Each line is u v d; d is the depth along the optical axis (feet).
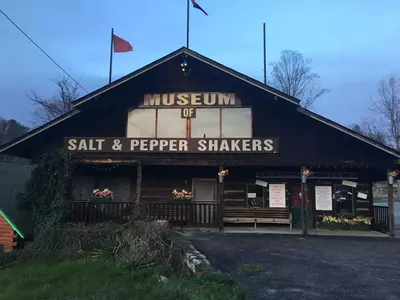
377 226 48.06
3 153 46.21
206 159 45.78
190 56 47.06
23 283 20.66
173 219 45.68
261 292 20.33
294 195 50.26
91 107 48.98
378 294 20.27
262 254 30.63
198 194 51.83
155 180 52.54
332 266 26.66
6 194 41.24
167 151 45.32
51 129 48.65
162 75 49.78
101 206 43.34
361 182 50.03
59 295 18.40
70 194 42.75
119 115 49.26
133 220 29.12
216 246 34.06
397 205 114.73
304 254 30.86
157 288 18.67
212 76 49.32
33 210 37.81
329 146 46.24
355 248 34.09
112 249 25.43
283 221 49.01
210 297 17.17
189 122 48.78
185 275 22.62
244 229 46.75
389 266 26.86
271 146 44.80
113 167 52.34
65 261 25.26
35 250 27.32
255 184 51.13
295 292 20.40
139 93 49.70
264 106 48.24
